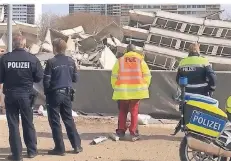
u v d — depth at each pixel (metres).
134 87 13.30
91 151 12.07
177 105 17.16
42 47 40.34
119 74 13.42
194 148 9.59
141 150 12.30
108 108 17.78
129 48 13.57
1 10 42.28
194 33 41.91
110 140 13.52
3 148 12.27
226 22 41.66
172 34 41.47
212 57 41.44
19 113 11.10
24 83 10.78
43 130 14.84
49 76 11.39
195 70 12.12
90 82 17.88
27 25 44.00
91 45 45.41
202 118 9.48
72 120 11.84
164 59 41.47
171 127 16.02
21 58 10.71
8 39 16.38
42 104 18.00
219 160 9.85
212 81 12.07
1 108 17.06
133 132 13.55
